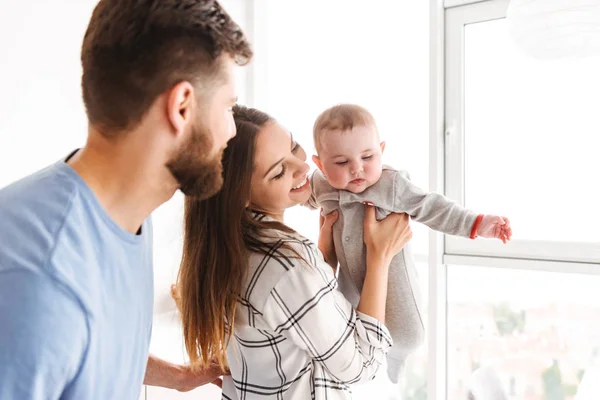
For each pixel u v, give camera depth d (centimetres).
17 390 62
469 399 185
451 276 207
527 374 195
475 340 205
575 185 181
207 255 107
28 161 174
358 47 223
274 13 238
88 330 69
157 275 208
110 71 72
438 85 198
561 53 118
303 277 100
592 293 182
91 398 73
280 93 239
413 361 217
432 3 197
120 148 75
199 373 125
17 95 171
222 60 76
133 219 82
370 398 217
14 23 170
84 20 189
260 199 108
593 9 111
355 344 106
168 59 71
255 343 108
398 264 127
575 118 180
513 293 196
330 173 124
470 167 200
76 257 69
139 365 88
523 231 190
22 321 62
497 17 189
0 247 65
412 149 211
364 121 121
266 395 109
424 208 122
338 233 129
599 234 177
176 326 214
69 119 185
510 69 191
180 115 74
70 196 72
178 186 81
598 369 180
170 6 71
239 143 103
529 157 189
